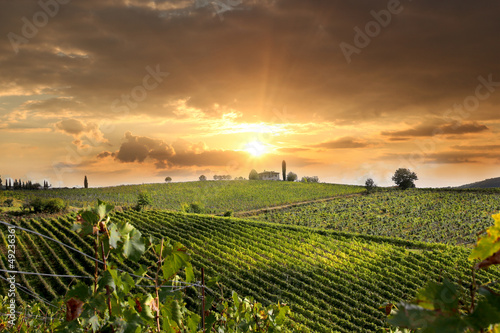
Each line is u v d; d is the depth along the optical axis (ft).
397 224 201.98
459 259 125.90
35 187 363.97
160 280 5.70
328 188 342.44
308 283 110.83
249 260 128.77
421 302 2.40
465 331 2.21
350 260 130.93
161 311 5.58
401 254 134.10
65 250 127.54
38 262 118.21
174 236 159.02
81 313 4.50
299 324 81.76
